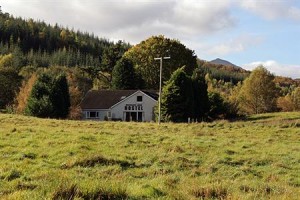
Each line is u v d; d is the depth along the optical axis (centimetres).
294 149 2534
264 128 3875
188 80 5784
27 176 1264
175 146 2247
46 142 2231
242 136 3269
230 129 3812
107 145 2269
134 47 9481
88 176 1385
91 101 7956
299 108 9938
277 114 6725
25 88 7825
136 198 943
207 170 1711
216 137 3052
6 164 1547
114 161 1709
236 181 1409
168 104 5662
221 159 1997
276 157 2164
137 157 1925
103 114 7762
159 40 9181
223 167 1812
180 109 5662
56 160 1752
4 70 10006
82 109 7800
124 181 1297
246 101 8962
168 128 3762
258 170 1814
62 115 6334
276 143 2872
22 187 1041
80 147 2094
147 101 7669
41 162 1645
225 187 1102
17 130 2747
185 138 2842
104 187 930
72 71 12975
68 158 1778
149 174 1542
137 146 2297
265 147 2583
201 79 6431
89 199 877
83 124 3822
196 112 6256
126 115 7731
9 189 1015
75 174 1382
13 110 7562
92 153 1945
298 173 1761
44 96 6019
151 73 9038
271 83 8925
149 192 998
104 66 10544
